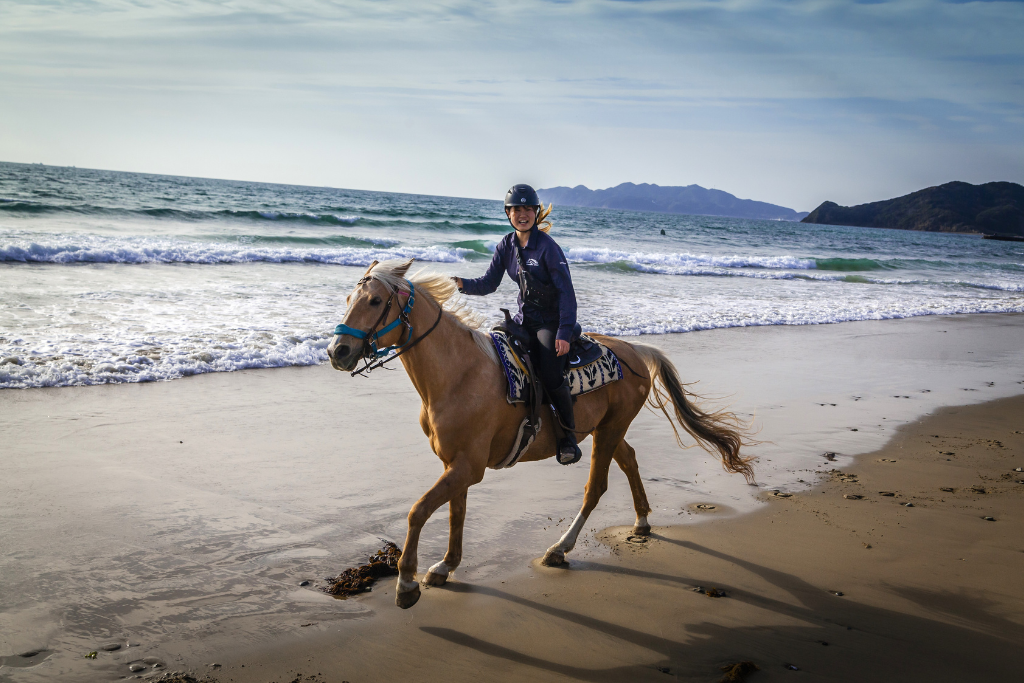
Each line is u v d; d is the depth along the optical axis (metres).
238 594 3.87
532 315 4.46
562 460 4.43
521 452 4.38
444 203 109.88
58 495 4.91
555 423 4.48
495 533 4.98
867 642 3.70
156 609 3.65
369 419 7.37
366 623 3.70
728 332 14.20
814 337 14.47
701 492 6.03
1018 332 17.42
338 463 6.00
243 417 7.06
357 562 4.36
